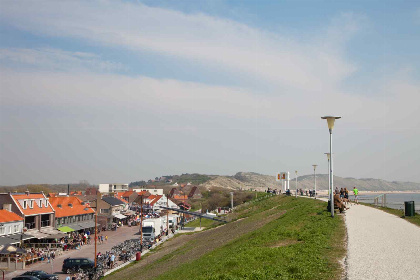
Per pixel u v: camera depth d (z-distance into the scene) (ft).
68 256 223.71
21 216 238.89
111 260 187.11
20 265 188.85
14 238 218.79
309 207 167.43
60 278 169.07
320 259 67.00
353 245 78.79
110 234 326.65
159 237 281.33
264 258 74.18
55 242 253.85
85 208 330.75
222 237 177.17
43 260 210.18
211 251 130.41
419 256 68.39
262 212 241.55
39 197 266.36
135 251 222.07
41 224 263.08
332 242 82.79
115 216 374.84
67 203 315.58
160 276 114.01
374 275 56.85
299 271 60.95
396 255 69.36
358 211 145.89
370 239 85.30
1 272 180.14
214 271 72.79
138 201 579.07
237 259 76.43
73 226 299.17
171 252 189.98
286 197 302.66
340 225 106.73
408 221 115.75
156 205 545.03
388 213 139.33
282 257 73.67
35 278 147.95
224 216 350.23
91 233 325.01
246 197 546.26
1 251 185.98
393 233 93.30
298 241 89.56
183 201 625.82
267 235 104.73
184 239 247.29
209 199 607.78
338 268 61.52
